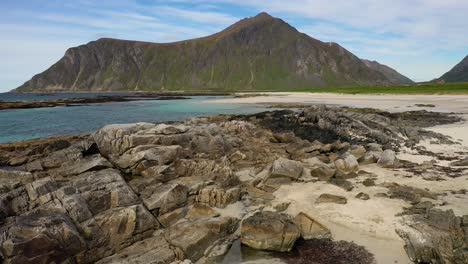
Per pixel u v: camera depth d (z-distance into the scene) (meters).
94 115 62.53
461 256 11.49
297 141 32.53
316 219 15.98
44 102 93.25
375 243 13.88
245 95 150.12
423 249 12.66
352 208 16.75
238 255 13.50
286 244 13.55
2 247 11.12
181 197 17.06
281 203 17.59
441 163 25.06
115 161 21.61
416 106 65.88
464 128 37.47
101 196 15.02
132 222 14.30
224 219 15.38
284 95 134.62
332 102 82.81
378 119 43.06
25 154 25.22
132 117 59.22
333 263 12.78
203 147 25.84
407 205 16.72
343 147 28.97
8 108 75.62
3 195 13.80
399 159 26.27
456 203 16.86
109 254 13.44
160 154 21.72
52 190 14.80
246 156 25.95
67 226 12.49
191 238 13.88
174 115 62.81
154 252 13.23
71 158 21.41
